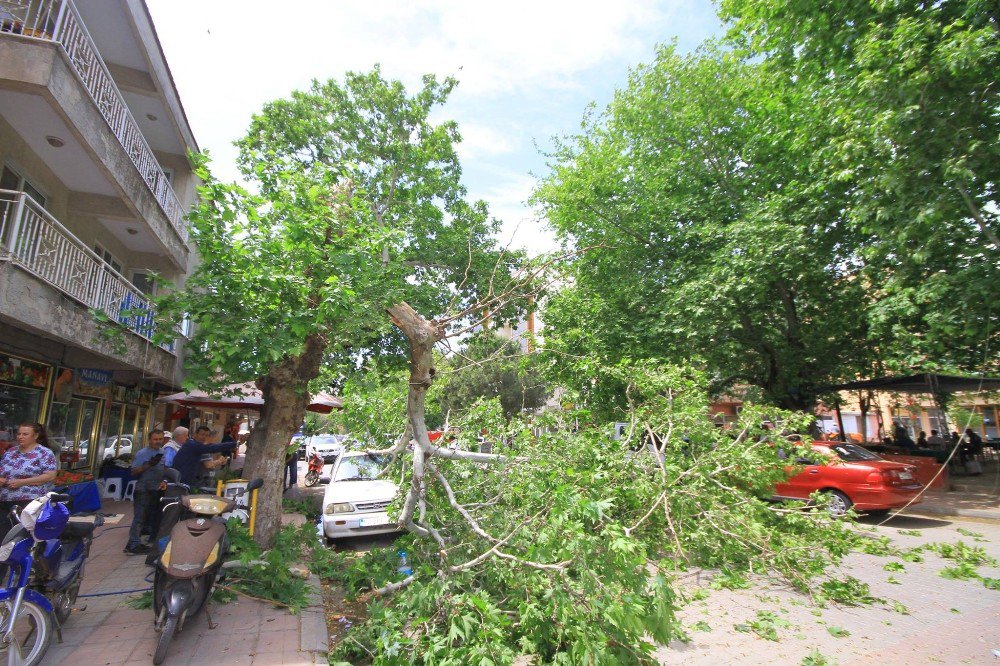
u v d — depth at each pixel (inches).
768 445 308.5
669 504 251.4
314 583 249.4
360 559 266.5
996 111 362.3
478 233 567.2
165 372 550.3
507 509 223.0
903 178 363.9
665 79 629.9
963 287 376.5
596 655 137.6
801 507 291.1
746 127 594.9
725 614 221.6
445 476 251.8
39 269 316.2
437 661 149.2
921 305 439.2
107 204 452.4
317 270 230.4
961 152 354.0
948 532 373.1
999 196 385.1
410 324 230.8
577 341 487.2
